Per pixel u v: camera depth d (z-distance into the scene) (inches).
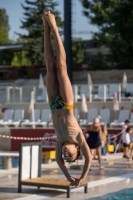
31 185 493.0
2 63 2495.1
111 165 749.9
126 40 1631.4
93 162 796.0
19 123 1213.1
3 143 1134.4
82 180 317.4
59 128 315.6
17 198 464.1
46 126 1179.9
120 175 628.1
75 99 1263.5
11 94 1632.6
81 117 1235.2
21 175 502.3
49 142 1063.0
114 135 1013.2
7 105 1348.4
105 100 1234.0
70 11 1219.9
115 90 1289.4
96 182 565.0
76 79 1699.1
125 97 1246.9
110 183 557.6
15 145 1116.5
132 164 765.9
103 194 482.0
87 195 478.6
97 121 689.0
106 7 1649.9
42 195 481.1
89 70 1809.8
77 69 1863.9
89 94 1258.6
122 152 984.9
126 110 1144.2
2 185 548.7
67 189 469.4
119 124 1095.0
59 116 314.0
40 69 1844.2
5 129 1129.4
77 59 2252.7
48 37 313.1
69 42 1226.6
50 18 306.3
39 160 530.3
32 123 1184.2
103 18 1630.2
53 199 458.3
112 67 1801.2
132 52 1689.2
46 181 496.1
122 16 1620.3
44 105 1298.0
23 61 2513.5
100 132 689.0
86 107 1161.4
